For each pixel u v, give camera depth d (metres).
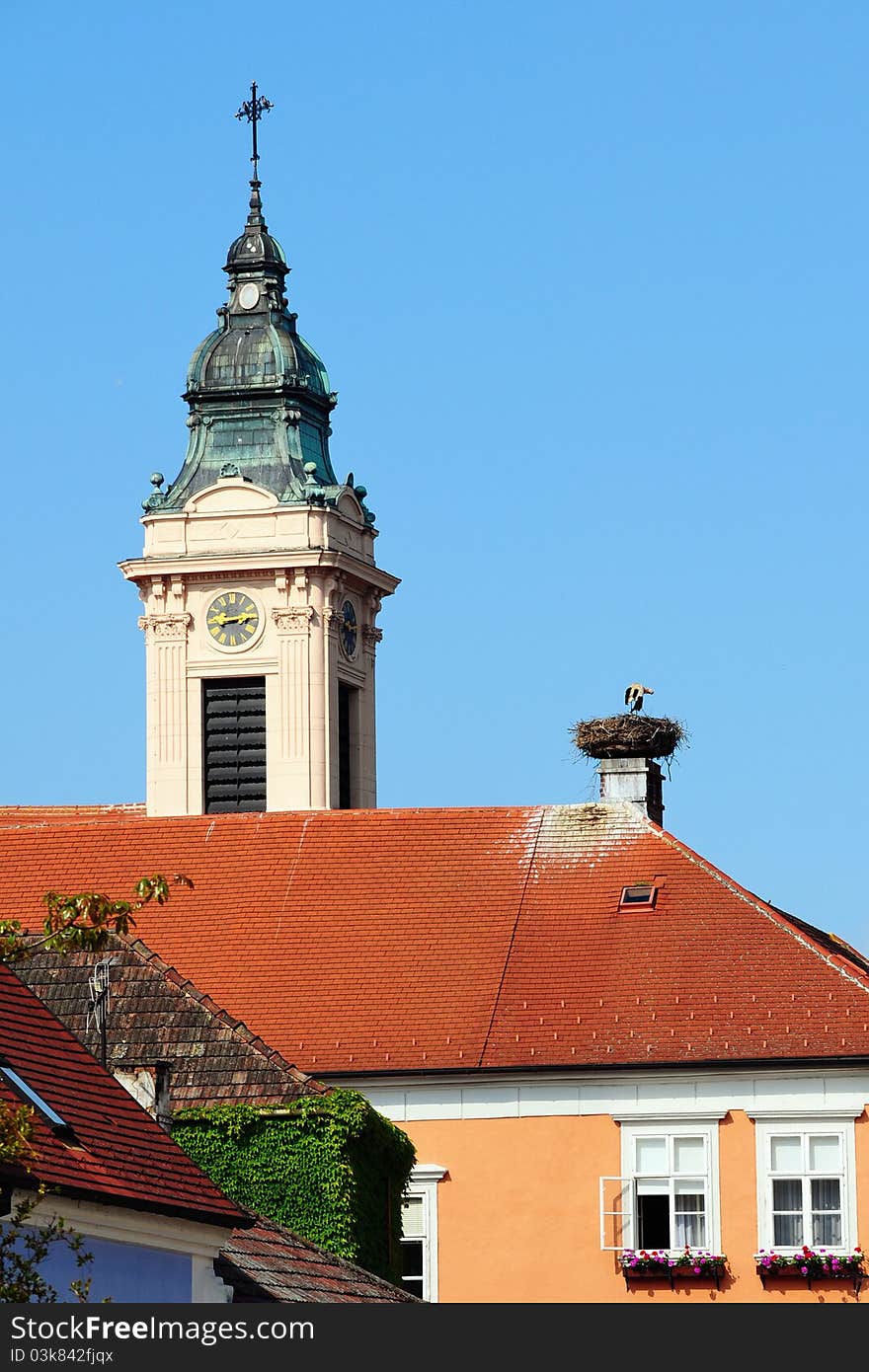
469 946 153.62
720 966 148.62
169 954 156.62
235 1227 89.00
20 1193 78.69
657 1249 144.25
